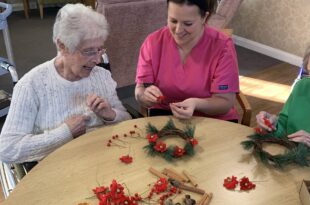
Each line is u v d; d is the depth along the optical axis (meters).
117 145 1.29
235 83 1.59
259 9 4.13
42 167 1.16
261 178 1.13
